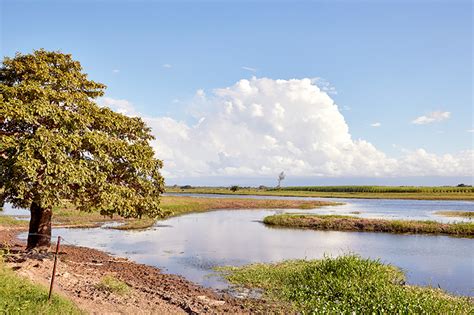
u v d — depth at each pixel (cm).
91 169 1673
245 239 3148
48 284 1233
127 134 2009
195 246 2742
